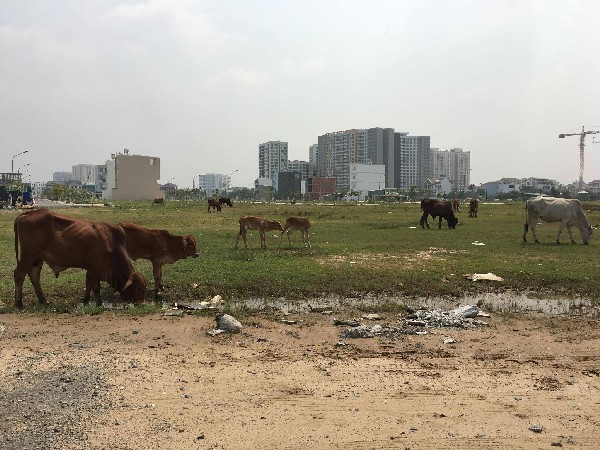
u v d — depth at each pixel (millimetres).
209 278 15672
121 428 5988
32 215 11781
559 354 8961
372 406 6664
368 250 22344
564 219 24969
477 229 33688
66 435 5809
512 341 9727
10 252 21438
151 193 164125
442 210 34062
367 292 14406
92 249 12016
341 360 8523
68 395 6922
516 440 5805
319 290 14492
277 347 9250
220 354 8789
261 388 7238
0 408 6496
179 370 7945
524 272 16891
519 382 7578
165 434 5855
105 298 13227
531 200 25578
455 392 7168
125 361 8352
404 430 6016
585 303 13359
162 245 13781
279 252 21594
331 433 5918
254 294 14078
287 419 6266
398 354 8883
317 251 21891
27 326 10461
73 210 66312
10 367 8008
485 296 14141
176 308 12180
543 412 6539
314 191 179125
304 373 7863
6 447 5523
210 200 61312
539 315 11961
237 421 6199
